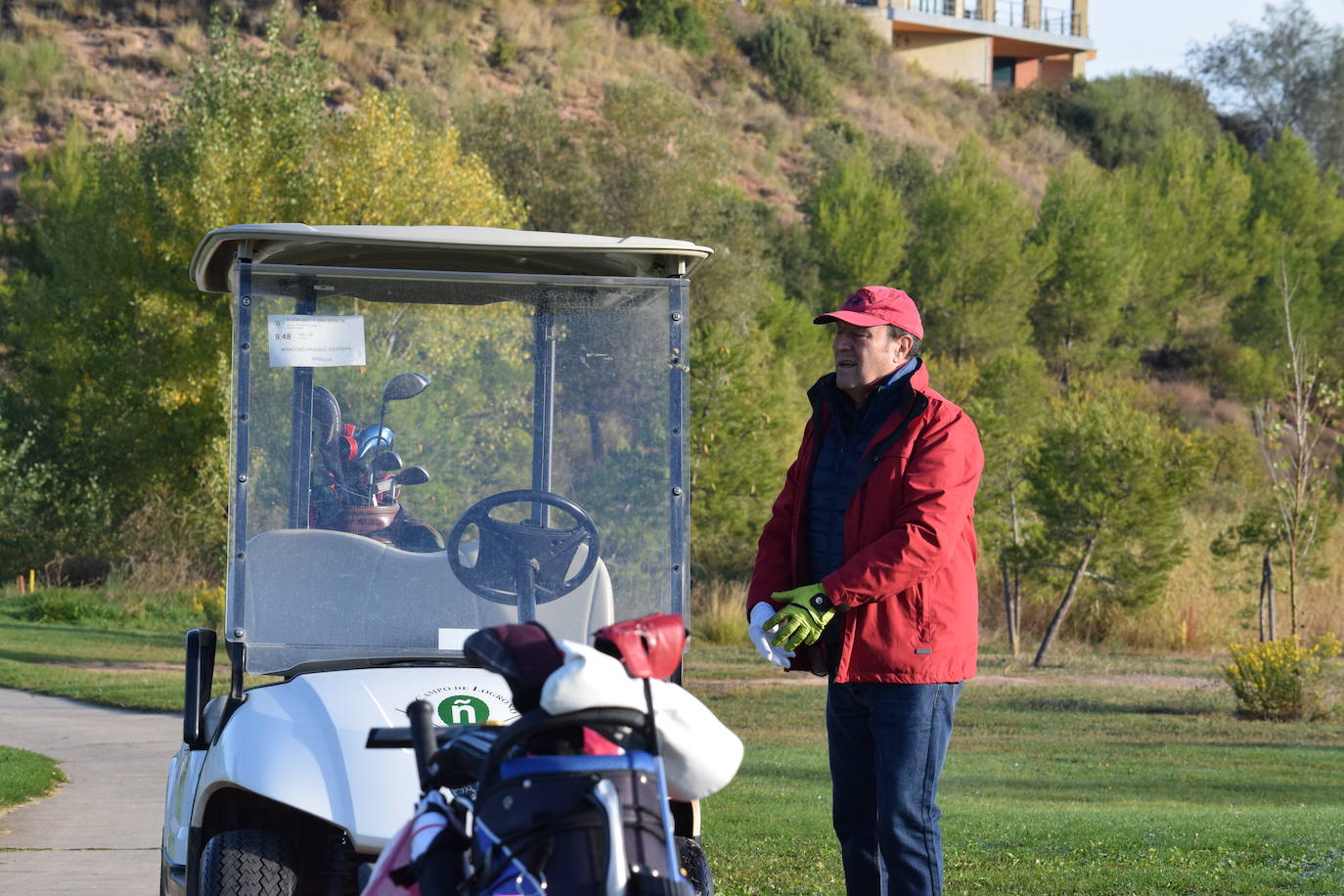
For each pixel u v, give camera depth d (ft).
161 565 168.45
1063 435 124.88
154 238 167.22
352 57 355.77
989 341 262.26
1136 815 55.88
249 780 24.18
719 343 148.66
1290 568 105.19
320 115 165.17
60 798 61.00
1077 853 46.24
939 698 27.35
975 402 139.33
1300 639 106.01
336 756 24.34
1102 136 467.93
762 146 386.73
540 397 29.27
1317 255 319.68
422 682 26.37
